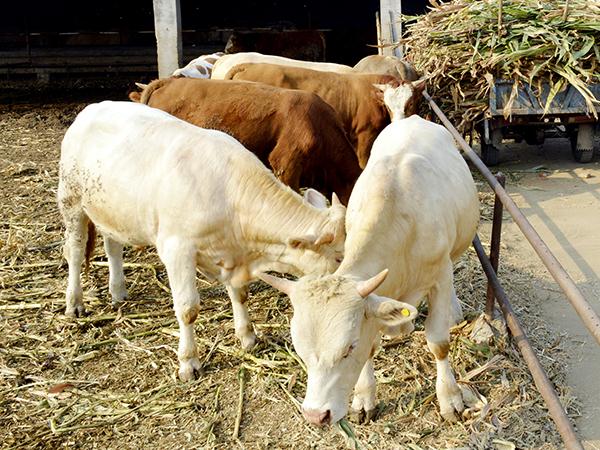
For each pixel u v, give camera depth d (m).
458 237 3.54
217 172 3.78
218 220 3.75
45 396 3.88
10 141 9.40
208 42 17.25
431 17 8.25
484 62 7.20
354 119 6.58
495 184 3.96
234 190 3.74
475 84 7.52
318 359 2.66
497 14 7.51
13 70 14.98
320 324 2.66
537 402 3.60
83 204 4.30
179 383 3.95
